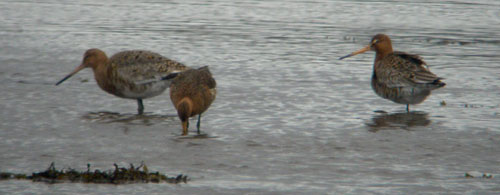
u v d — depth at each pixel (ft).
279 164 38.42
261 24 103.14
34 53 76.84
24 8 117.60
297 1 128.67
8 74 64.95
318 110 53.11
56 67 69.41
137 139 43.73
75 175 34.86
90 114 50.65
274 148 41.96
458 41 90.63
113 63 52.39
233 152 40.86
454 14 114.52
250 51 80.94
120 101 55.57
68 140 43.04
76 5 122.83
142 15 111.65
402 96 52.70
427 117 51.42
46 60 73.05
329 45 86.38
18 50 78.38
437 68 72.64
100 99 56.03
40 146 41.42
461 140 44.65
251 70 69.46
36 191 32.48
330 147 42.42
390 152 41.52
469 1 129.70
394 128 47.75
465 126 48.57
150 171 36.55
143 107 53.16
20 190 32.63
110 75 52.49
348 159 39.73
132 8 120.06
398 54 54.70
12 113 49.88
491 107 55.16
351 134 45.85
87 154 39.96
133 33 93.56
